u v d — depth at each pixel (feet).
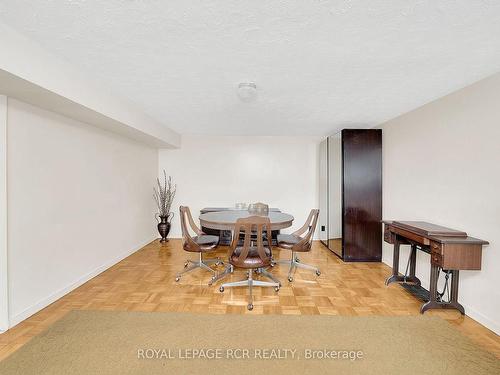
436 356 6.21
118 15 4.88
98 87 8.49
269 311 8.24
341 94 9.13
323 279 10.99
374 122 13.26
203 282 10.48
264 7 4.60
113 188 12.62
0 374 5.47
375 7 4.57
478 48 5.99
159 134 13.96
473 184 7.99
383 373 5.65
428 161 10.02
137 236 15.26
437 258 7.80
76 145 9.91
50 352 6.17
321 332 7.14
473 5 4.50
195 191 18.11
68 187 9.50
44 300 8.34
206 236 12.07
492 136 7.38
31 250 7.89
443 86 8.31
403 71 7.25
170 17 4.91
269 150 18.02
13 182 7.29
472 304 7.97
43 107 8.07
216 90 8.89
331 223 15.42
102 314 7.95
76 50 6.28
